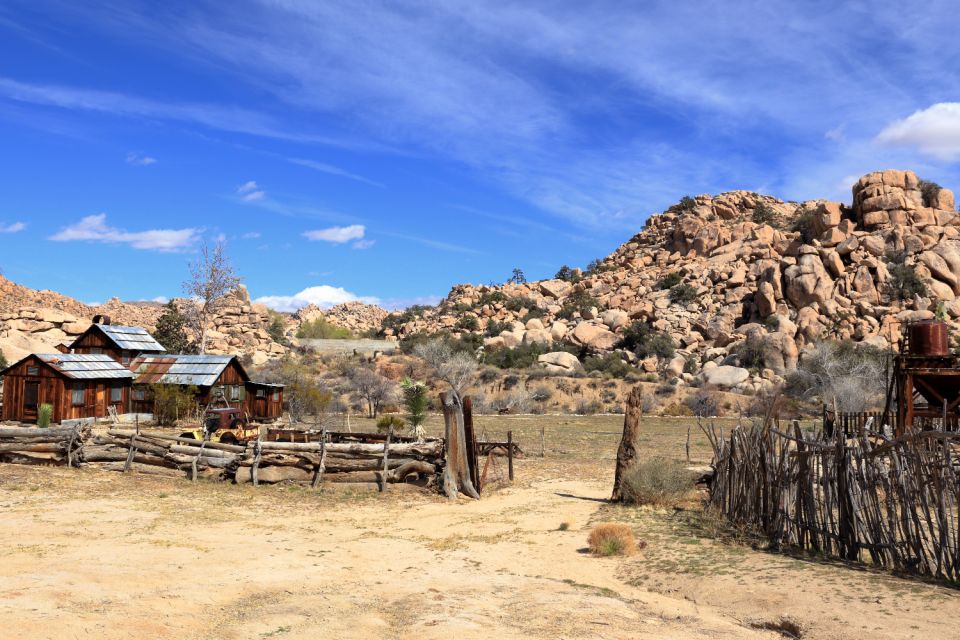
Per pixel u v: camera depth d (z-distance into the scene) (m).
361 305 199.12
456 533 14.69
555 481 22.39
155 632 7.09
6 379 32.41
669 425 43.44
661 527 14.30
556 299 112.31
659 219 133.88
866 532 10.79
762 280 83.44
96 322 39.28
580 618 8.20
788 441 12.73
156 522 14.48
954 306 71.06
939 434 9.59
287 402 45.66
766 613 8.71
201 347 65.44
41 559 10.24
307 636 7.24
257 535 13.80
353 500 18.55
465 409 19.95
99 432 21.34
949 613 7.95
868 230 85.00
